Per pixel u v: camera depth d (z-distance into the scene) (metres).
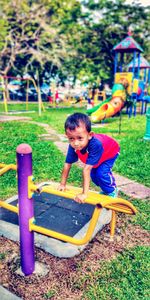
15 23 25.62
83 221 3.11
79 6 25.53
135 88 15.37
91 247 2.74
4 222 3.08
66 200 3.63
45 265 2.47
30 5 25.47
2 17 25.12
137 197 3.92
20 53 27.38
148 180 4.60
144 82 18.44
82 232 2.87
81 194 2.02
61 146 7.22
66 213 3.29
